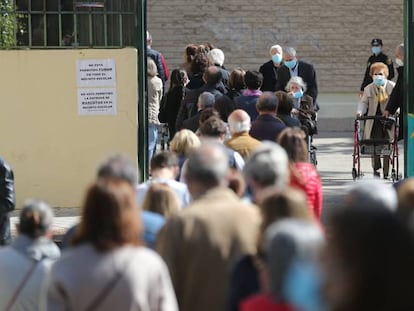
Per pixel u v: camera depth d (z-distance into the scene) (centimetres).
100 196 1026
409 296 632
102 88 2720
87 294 1009
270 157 1234
